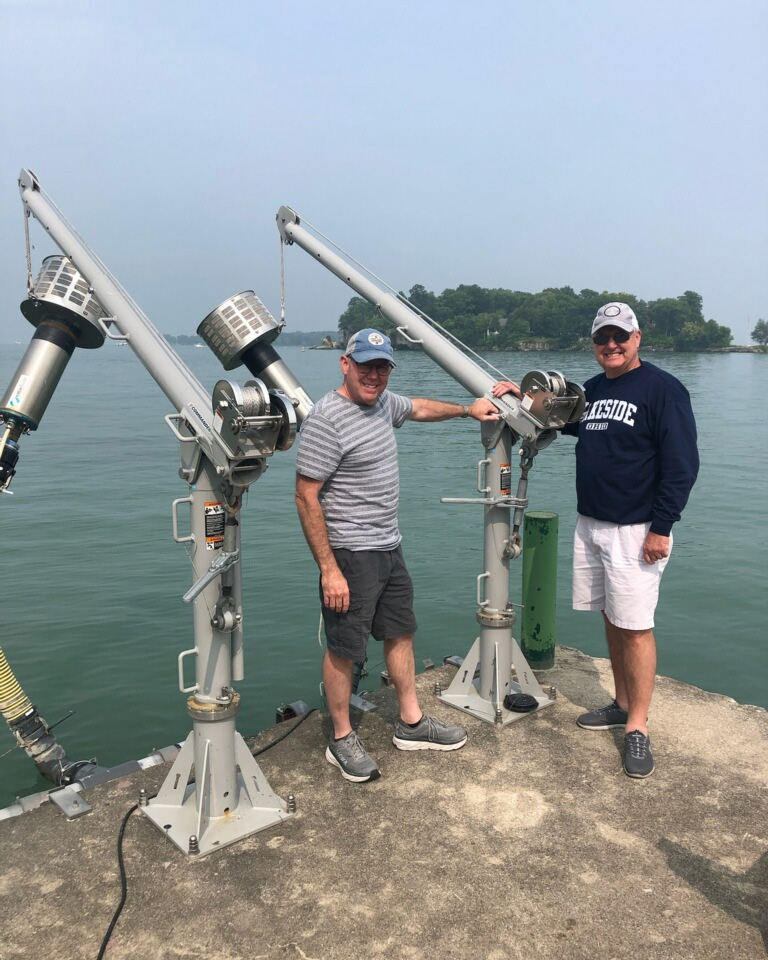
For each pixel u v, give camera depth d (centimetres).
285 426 271
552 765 352
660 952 242
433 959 239
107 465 1709
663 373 346
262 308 419
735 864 284
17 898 268
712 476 1644
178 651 664
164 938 249
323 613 340
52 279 378
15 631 705
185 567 908
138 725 541
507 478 391
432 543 1053
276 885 273
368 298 434
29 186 375
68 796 325
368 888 271
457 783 337
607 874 278
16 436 386
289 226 461
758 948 244
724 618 774
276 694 586
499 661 399
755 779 342
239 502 287
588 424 360
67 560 937
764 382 5550
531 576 459
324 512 331
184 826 302
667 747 370
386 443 334
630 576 349
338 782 338
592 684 447
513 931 251
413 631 357
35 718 470
